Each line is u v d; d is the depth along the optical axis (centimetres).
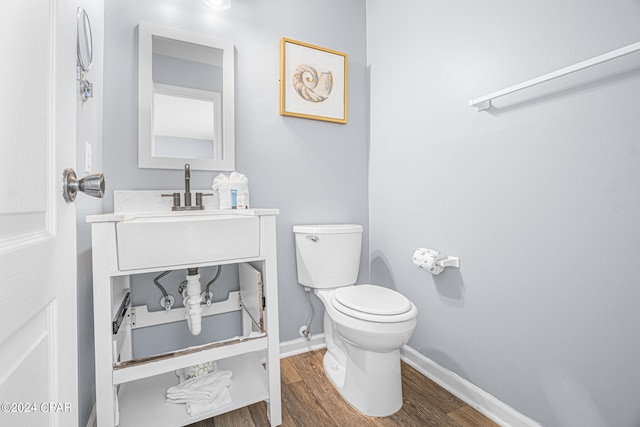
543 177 108
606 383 93
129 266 96
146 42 143
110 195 136
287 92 176
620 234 90
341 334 131
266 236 119
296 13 181
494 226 125
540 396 109
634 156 87
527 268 113
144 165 141
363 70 202
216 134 157
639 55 85
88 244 109
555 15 104
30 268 43
